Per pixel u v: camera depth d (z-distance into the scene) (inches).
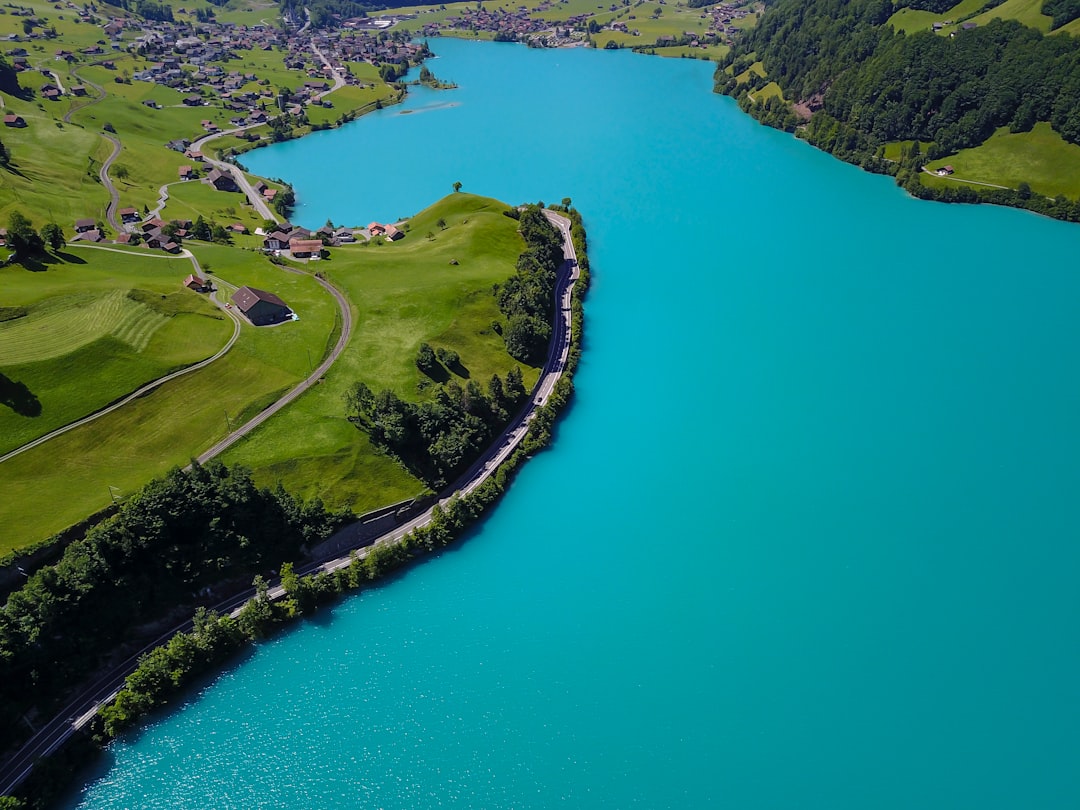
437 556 5167.3
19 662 3946.9
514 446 6018.7
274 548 4822.8
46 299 6131.9
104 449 5147.6
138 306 6269.7
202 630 4338.1
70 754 3875.5
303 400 5797.2
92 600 4247.0
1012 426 6407.5
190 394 5679.1
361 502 5226.4
